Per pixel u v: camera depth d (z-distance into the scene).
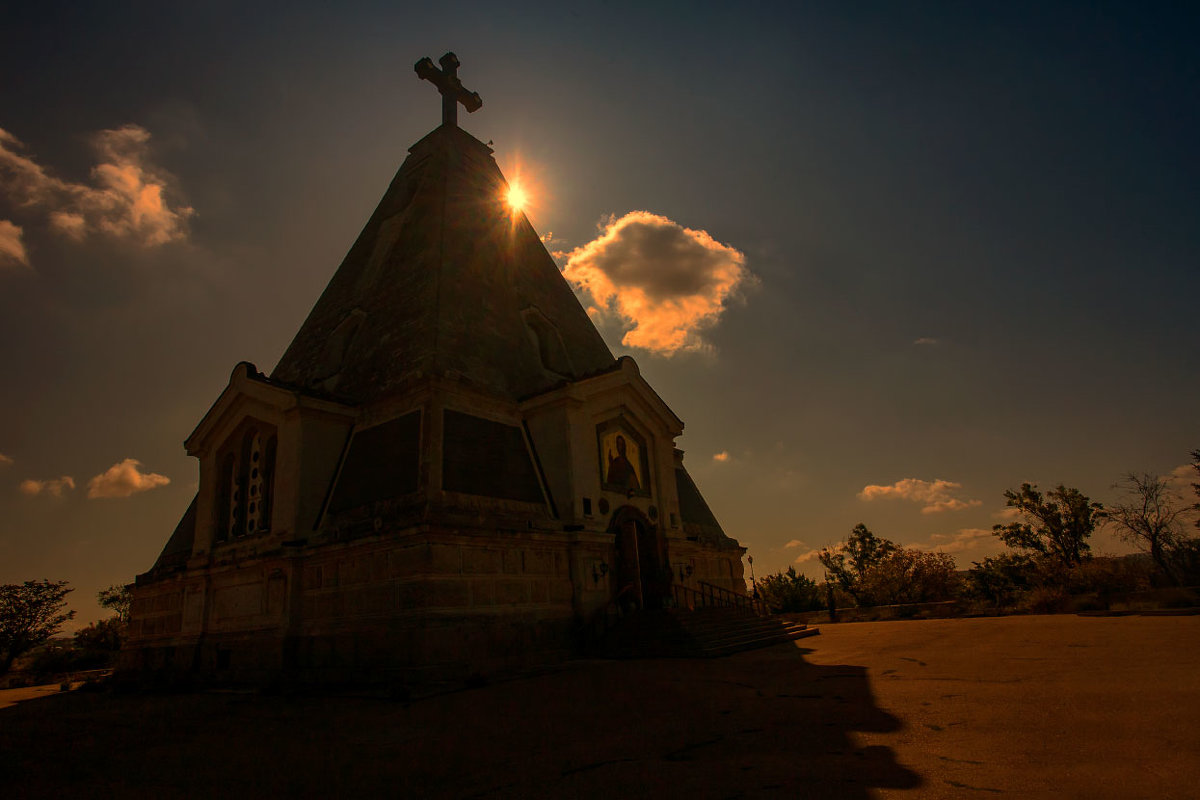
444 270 30.00
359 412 27.27
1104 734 9.16
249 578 25.97
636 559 28.42
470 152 39.53
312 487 25.52
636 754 10.11
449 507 22.62
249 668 24.31
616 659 23.72
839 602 62.34
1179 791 6.84
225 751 12.73
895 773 8.17
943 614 37.19
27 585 52.88
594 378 28.92
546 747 11.03
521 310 33.81
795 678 16.58
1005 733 9.65
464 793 8.80
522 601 23.30
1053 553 54.25
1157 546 43.53
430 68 40.72
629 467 30.19
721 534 37.81
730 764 9.14
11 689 34.06
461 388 25.72
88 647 57.72
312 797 9.14
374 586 21.84
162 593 30.98
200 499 30.38
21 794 10.09
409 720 14.68
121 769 11.59
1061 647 18.31
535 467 27.34
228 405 29.30
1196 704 10.43
